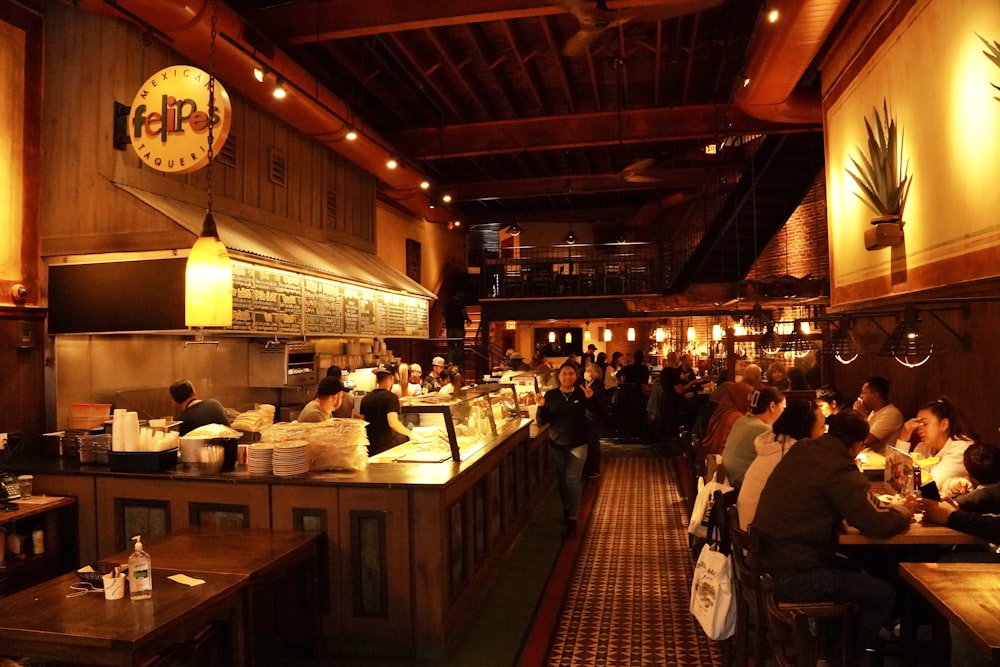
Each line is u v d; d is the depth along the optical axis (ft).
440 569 13.41
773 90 25.43
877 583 10.75
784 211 41.01
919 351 14.47
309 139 29.96
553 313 52.24
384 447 20.15
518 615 15.61
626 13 17.74
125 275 18.90
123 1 17.40
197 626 9.68
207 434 15.79
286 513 14.01
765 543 10.88
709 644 14.02
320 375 31.01
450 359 51.01
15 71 18.85
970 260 14.29
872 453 18.33
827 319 22.07
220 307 16.79
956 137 14.88
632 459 35.96
